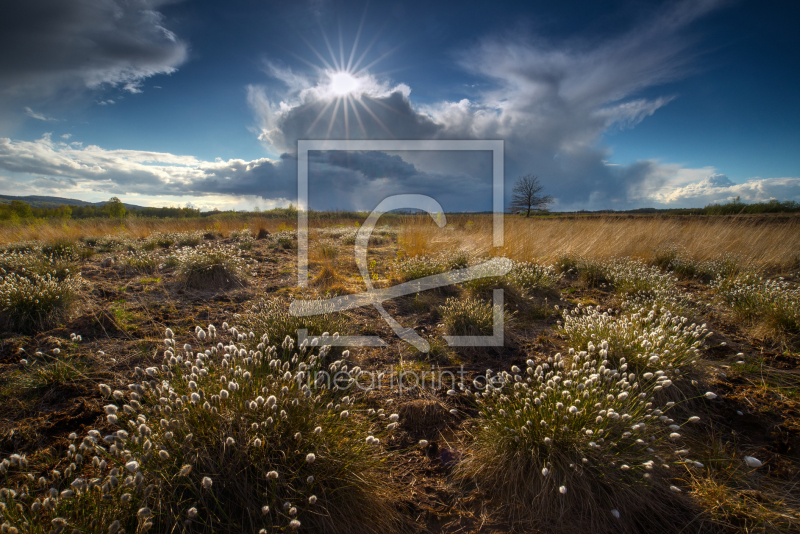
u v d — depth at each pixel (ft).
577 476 7.03
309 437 6.82
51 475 6.76
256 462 6.31
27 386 9.16
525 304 17.98
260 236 42.68
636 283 19.16
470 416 9.49
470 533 6.55
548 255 26.40
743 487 7.36
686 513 6.83
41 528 4.99
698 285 22.63
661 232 34.12
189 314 15.03
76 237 34.99
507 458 7.55
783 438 8.44
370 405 9.82
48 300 13.24
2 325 12.27
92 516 5.35
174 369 8.58
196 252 20.81
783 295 14.62
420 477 7.75
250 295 18.25
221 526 5.73
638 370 10.29
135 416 7.63
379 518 6.56
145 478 5.83
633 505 6.86
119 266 22.88
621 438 7.18
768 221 45.68
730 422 9.18
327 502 6.30
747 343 13.39
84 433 7.91
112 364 10.63
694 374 10.66
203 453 6.24
